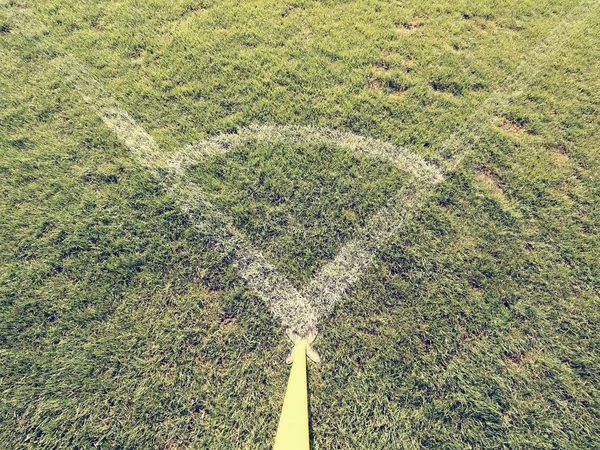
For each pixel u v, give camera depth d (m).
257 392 1.26
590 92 1.82
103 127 1.69
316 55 1.90
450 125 1.74
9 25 1.95
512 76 1.87
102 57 1.87
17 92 1.75
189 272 1.42
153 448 1.19
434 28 2.01
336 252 1.48
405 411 1.24
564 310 1.38
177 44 1.92
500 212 1.54
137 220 1.50
